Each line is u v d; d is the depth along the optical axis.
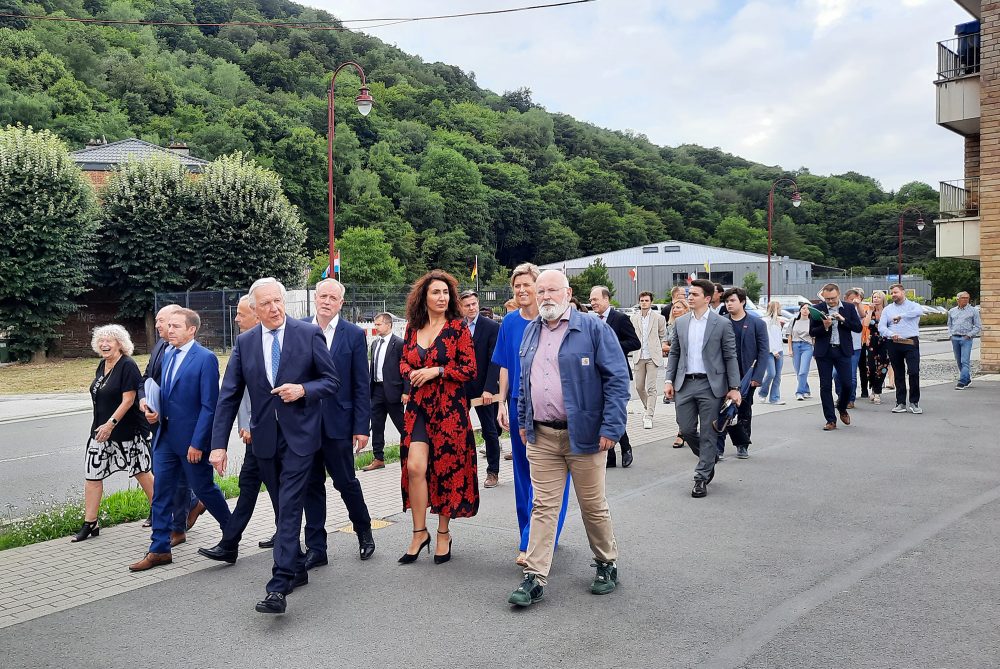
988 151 16.28
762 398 13.27
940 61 18.89
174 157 32.03
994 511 5.95
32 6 88.44
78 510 6.74
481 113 146.38
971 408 11.73
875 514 5.97
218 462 4.76
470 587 4.65
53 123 63.50
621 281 70.56
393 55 159.50
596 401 4.40
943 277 56.06
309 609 4.35
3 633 4.09
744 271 68.81
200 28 126.50
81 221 26.77
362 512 5.32
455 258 85.25
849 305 10.08
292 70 116.00
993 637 3.67
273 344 4.72
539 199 108.69
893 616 3.96
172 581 4.92
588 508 4.49
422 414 5.21
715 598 4.31
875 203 128.50
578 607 4.25
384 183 91.38
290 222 32.31
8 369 24.73
